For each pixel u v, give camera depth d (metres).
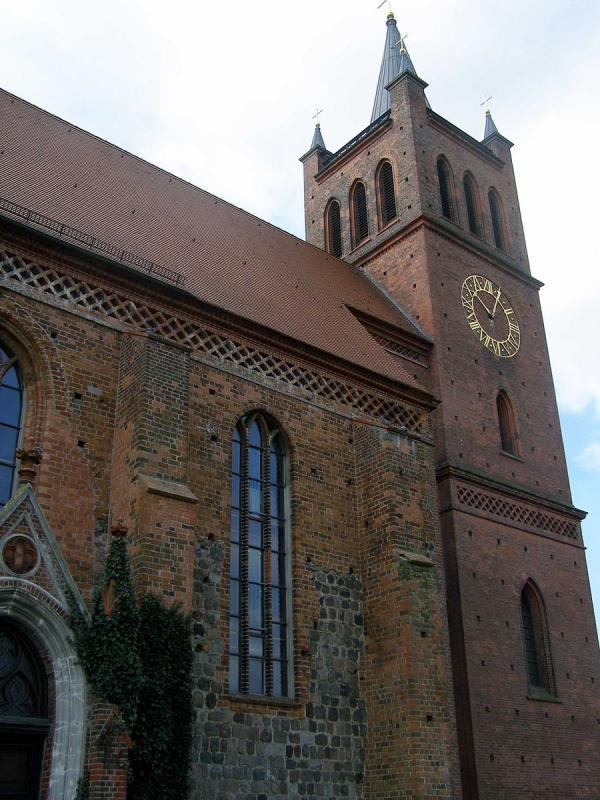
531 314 48.84
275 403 29.94
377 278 46.41
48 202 28.59
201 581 25.31
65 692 20.48
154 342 25.45
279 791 25.17
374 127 50.38
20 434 23.69
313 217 54.00
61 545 22.98
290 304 35.03
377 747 27.94
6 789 19.64
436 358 41.22
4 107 32.38
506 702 34.69
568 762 36.19
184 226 34.91
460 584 35.38
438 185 47.88
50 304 24.89
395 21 58.50
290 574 28.45
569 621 40.03
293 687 27.08
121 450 24.72
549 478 43.69
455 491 37.47
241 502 28.06
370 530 30.69
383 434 31.33
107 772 19.66
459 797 31.31
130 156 36.97
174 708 21.89
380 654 28.95
